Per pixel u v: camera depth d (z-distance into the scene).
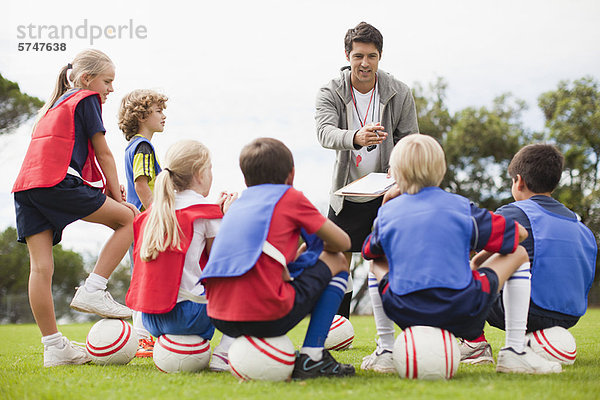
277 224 2.10
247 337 2.11
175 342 2.39
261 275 2.03
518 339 2.29
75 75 2.85
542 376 2.14
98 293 2.69
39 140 2.67
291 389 1.90
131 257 3.18
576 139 17.72
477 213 2.19
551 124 18.23
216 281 2.12
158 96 3.49
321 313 2.20
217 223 2.49
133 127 3.49
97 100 2.80
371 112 3.60
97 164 2.93
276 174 2.24
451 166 17.94
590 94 18.22
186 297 2.39
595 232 16.55
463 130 17.86
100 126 2.77
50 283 2.69
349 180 3.61
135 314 3.25
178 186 2.50
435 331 2.08
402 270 2.12
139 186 3.26
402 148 2.25
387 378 2.12
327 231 2.15
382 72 3.65
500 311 2.60
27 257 18.20
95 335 2.66
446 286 2.05
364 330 5.08
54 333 2.68
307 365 2.14
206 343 2.45
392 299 2.14
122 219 2.79
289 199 2.15
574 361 2.62
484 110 18.27
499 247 2.18
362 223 3.59
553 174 2.67
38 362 2.91
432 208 2.15
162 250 2.34
